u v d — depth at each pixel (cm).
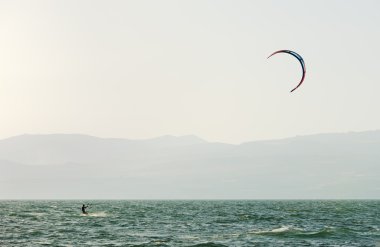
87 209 17412
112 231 8200
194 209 17888
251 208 19338
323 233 7706
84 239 7138
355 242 6888
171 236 7531
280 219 11319
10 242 6825
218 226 9244
